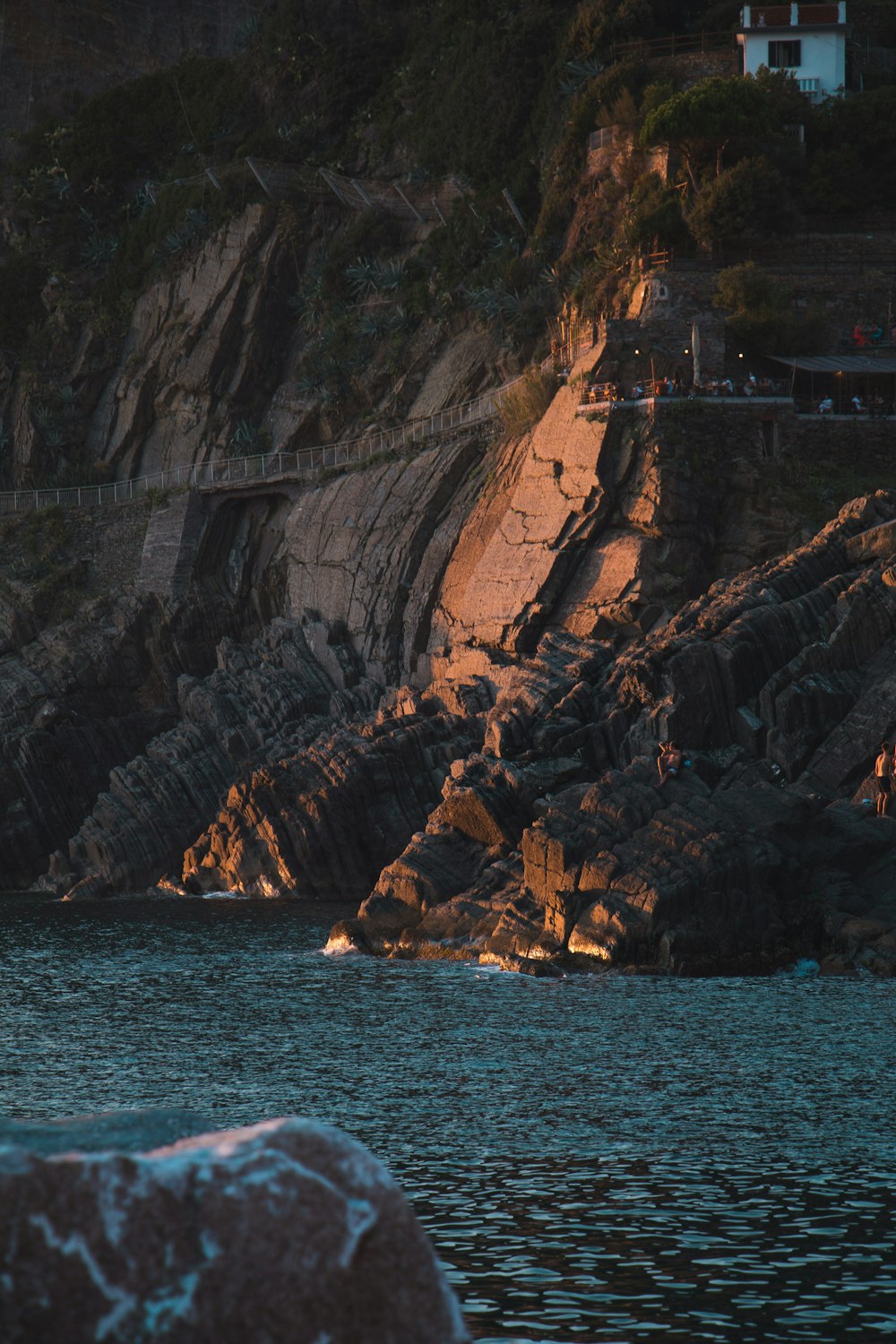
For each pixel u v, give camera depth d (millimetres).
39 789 126625
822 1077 42719
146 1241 10516
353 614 129500
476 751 99688
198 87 183625
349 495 136625
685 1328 23375
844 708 79000
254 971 67312
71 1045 49969
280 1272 10641
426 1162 34312
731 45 145500
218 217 167750
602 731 84438
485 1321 23797
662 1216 29719
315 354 157750
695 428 108250
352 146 171375
